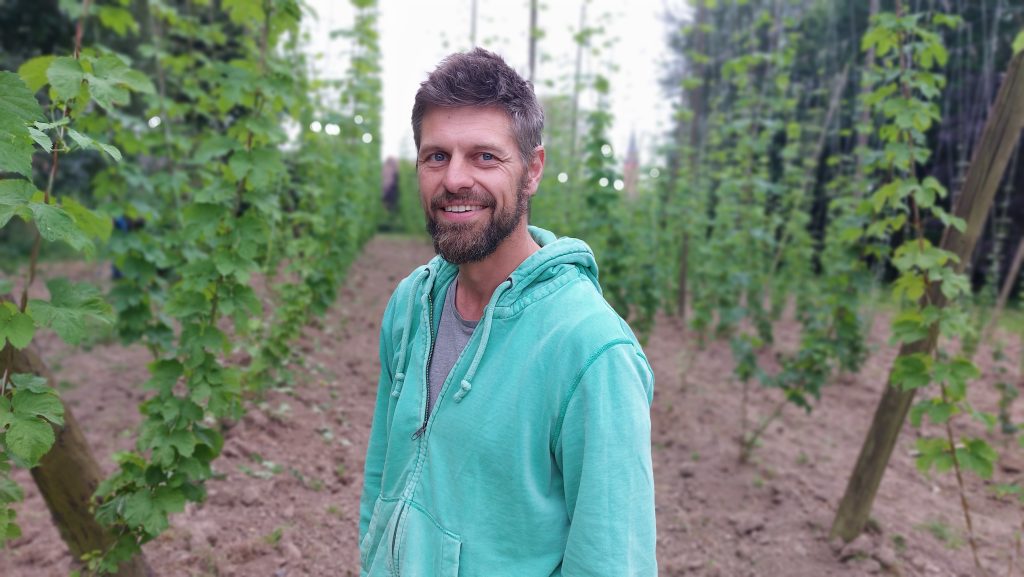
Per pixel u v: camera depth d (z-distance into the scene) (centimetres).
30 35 866
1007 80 233
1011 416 476
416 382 119
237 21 227
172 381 204
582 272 114
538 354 102
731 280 439
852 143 715
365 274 983
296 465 330
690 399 487
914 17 247
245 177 216
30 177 109
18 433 131
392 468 121
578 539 96
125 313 297
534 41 617
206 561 247
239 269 207
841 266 374
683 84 552
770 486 353
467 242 106
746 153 508
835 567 282
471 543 105
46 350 514
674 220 696
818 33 648
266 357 379
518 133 106
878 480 285
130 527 196
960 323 236
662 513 328
